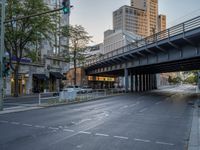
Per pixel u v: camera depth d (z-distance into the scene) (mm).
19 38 34781
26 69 45000
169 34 31172
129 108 21047
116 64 54500
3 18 18812
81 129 11016
